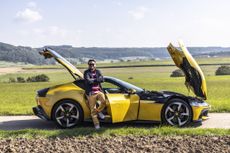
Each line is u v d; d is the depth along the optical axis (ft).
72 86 31.58
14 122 35.73
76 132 26.07
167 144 22.63
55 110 30.94
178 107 30.83
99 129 27.04
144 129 26.91
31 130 26.89
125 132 26.14
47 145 22.89
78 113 30.73
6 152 21.22
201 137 24.67
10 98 93.20
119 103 29.81
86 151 21.15
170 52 32.30
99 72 29.12
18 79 301.84
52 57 33.14
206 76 269.85
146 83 190.08
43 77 299.38
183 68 32.58
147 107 30.55
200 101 32.14
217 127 30.91
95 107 28.99
